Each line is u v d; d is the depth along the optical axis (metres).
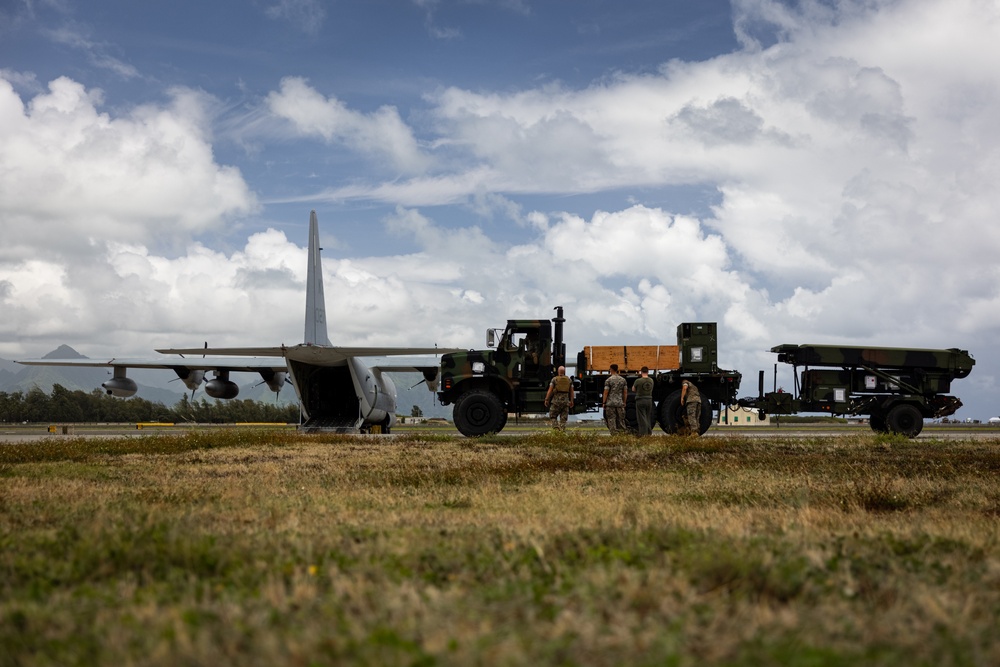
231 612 3.09
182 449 15.41
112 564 4.11
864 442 15.50
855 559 4.16
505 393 20.84
